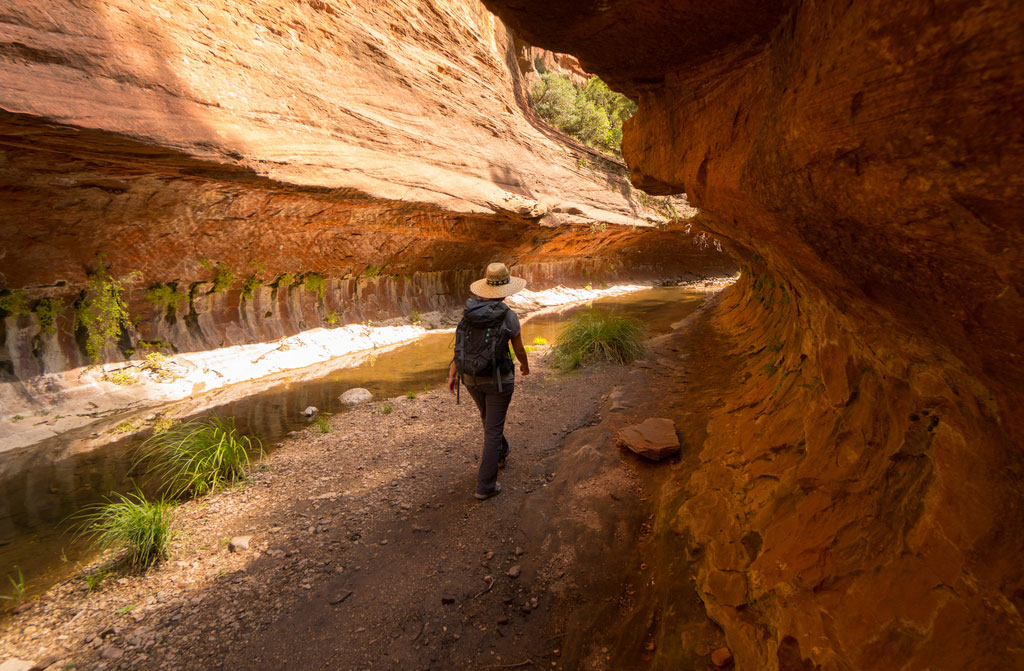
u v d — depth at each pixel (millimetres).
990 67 661
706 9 1739
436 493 3680
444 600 2549
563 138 18734
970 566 1150
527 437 4562
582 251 19531
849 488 1780
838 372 2217
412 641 2311
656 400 4656
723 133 2271
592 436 4164
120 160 5004
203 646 2338
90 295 6660
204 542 3238
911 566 1325
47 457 4914
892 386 1680
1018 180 688
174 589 2771
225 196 6758
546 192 14719
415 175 9305
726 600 1942
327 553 3033
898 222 963
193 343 7977
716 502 2547
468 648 2258
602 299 18766
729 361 5570
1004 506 1137
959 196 787
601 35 2176
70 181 5262
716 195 2445
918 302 1134
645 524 2898
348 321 11078
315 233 9195
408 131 9578
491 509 3383
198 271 7953
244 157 5938
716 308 10602
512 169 13125
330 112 7730
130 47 4875
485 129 12641
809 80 1137
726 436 3279
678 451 3488
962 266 898
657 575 2441
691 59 2287
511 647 2246
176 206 6488
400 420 5398
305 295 10242
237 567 2941
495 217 11648
